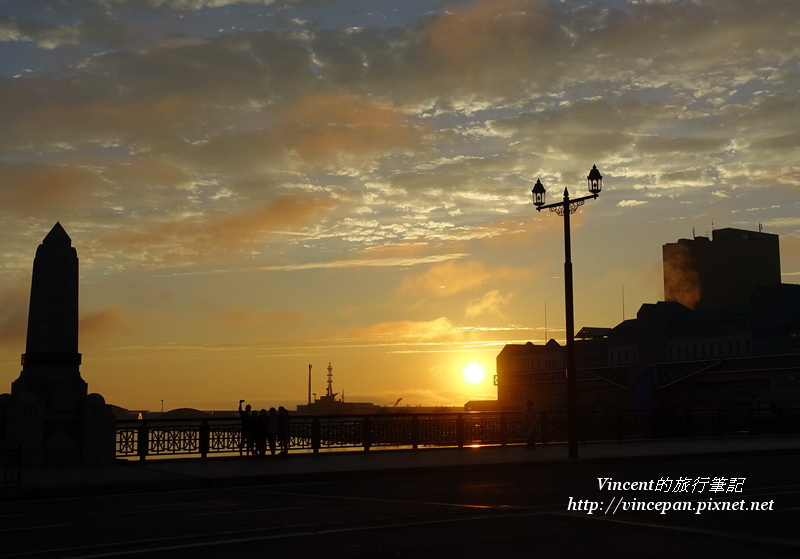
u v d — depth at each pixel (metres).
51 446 26.22
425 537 11.84
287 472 23.05
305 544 11.29
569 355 29.20
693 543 11.34
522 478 22.27
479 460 27.61
